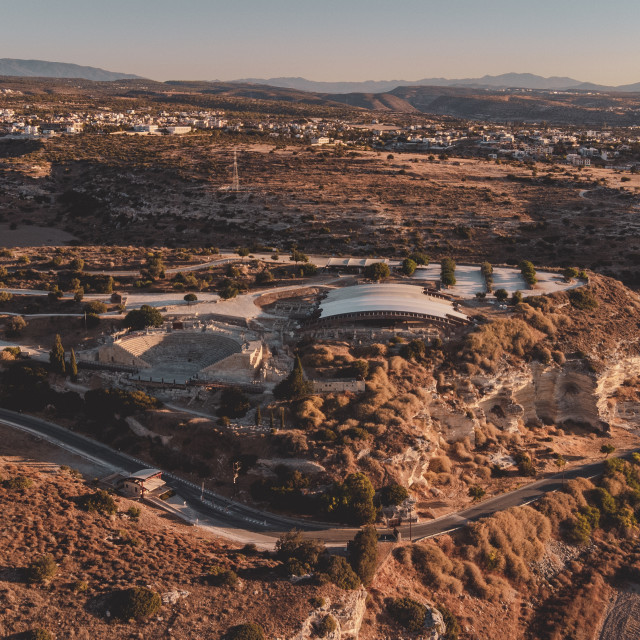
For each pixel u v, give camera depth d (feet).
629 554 357.41
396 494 335.67
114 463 360.28
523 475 392.68
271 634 239.50
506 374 435.94
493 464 396.57
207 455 361.10
